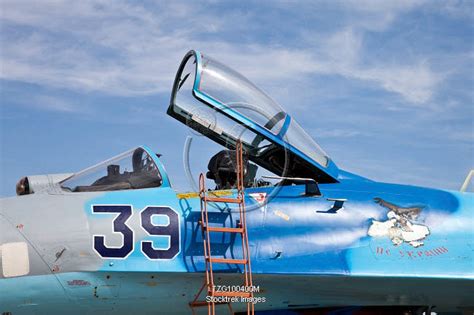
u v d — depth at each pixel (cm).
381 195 943
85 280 792
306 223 883
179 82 966
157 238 820
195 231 836
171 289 827
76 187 863
